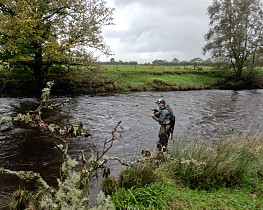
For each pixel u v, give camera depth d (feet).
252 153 20.44
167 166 17.47
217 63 119.03
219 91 93.66
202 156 18.08
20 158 22.65
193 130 35.83
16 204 12.09
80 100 58.34
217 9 115.34
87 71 74.74
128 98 64.85
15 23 49.83
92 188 16.06
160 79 94.79
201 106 57.21
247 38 113.29
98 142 28.60
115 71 95.50
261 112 51.47
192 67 147.74
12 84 63.05
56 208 5.78
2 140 27.25
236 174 17.37
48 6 56.34
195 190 15.40
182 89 91.91
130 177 15.98
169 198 13.44
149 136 32.19
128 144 28.58
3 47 51.90
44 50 56.29
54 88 68.28
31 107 46.39
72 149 25.72
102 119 40.40
